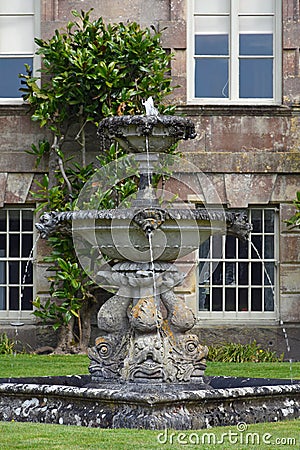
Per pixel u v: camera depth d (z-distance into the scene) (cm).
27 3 2095
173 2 2066
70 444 893
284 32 2070
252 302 2055
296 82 2059
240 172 2039
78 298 1955
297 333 2030
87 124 2022
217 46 2097
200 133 2042
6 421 1062
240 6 2091
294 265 2042
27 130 2033
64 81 1966
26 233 2055
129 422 984
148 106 1207
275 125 2047
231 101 2081
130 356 1141
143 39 2055
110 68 1948
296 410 1075
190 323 1162
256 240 2061
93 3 2066
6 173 2033
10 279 2058
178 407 992
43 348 1998
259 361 1934
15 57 2097
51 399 1055
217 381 1266
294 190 2047
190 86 2078
